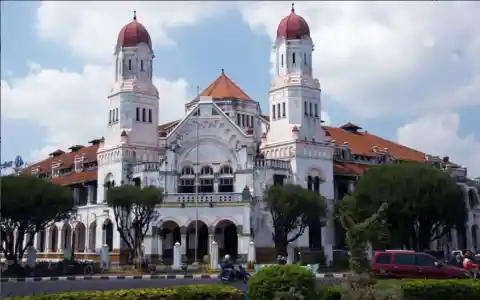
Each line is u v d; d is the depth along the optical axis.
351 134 98.00
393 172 65.38
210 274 56.59
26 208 63.50
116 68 84.12
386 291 22.52
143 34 84.00
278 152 79.94
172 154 76.75
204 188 77.56
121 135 80.06
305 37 82.06
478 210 69.19
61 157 108.31
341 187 86.06
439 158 67.75
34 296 20.00
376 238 26.20
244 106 90.69
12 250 65.62
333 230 78.81
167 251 75.44
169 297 20.47
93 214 83.69
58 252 91.31
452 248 73.25
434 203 62.44
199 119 78.81
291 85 80.19
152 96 83.44
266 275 20.03
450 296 23.25
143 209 66.38
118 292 20.41
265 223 73.56
